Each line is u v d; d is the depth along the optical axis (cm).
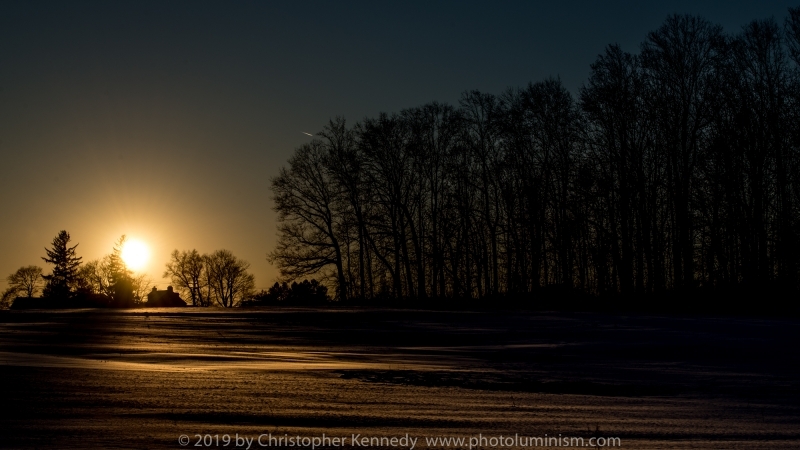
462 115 5616
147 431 874
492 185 5784
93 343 2150
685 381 1409
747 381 1415
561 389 1296
